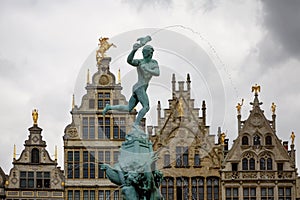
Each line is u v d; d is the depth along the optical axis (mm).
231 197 67500
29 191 66500
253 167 67875
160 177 24234
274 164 67812
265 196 67500
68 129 67875
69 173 67500
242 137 68250
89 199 67438
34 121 67562
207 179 67875
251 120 68375
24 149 67125
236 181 67562
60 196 66875
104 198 67500
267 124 68250
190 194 67500
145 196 23906
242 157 67938
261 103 68688
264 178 67562
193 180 67875
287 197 67500
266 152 67938
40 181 66938
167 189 67750
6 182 66188
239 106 69125
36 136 67375
